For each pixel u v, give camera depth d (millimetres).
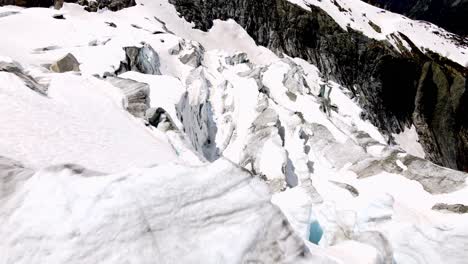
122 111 18172
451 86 79688
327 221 15648
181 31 61656
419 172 24578
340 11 84125
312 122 33094
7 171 6164
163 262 4898
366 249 8188
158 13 60875
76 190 5508
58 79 18766
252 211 5750
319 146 30109
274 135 26422
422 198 22625
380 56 76438
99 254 4840
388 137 69312
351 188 23938
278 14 75938
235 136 30312
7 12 38438
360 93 74500
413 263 15898
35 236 4984
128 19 53750
